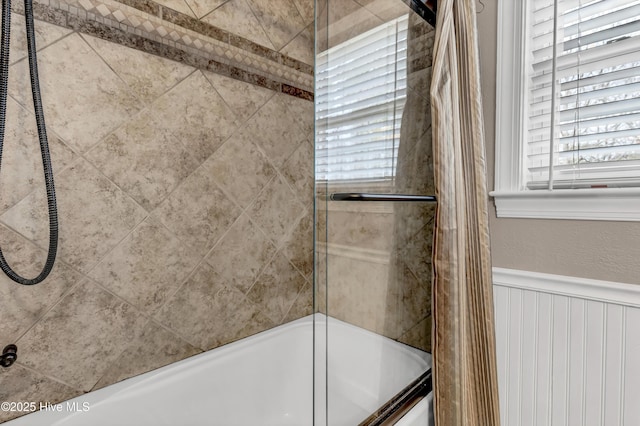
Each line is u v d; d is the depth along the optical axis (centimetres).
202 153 110
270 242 132
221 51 113
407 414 88
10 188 78
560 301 106
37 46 79
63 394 87
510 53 118
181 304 108
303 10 139
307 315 149
